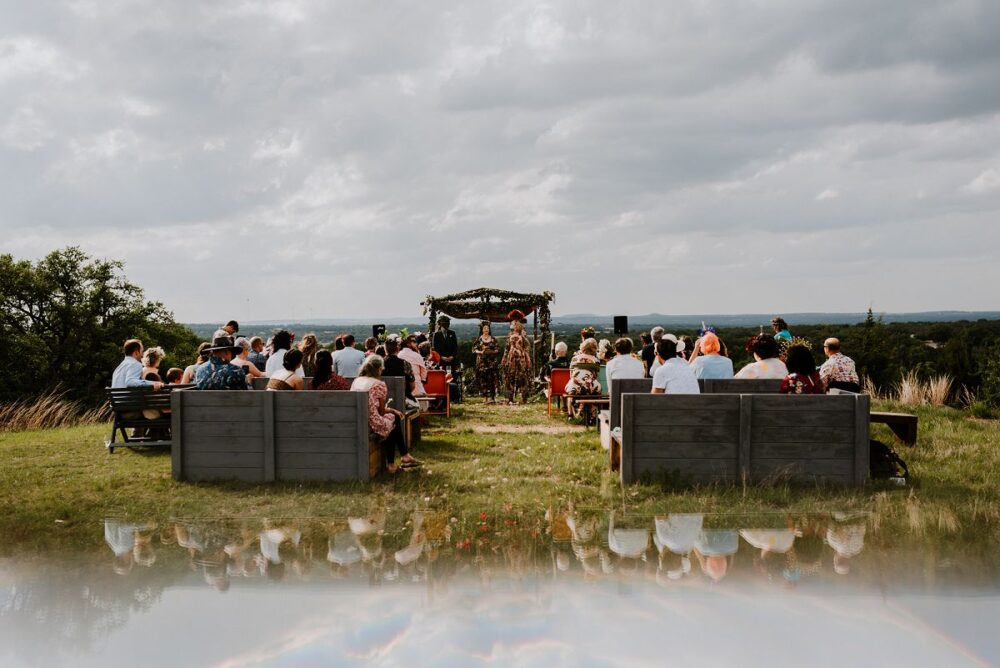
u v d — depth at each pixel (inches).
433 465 341.1
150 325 2194.9
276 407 307.6
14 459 363.9
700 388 391.9
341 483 303.0
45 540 230.4
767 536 227.6
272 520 250.7
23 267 2037.4
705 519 248.1
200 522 249.1
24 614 171.5
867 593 179.6
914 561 203.2
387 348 434.6
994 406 585.6
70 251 2105.1
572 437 438.9
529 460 354.6
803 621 163.6
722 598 177.0
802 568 197.8
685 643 153.1
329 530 238.5
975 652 149.2
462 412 594.2
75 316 2041.1
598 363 510.6
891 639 154.8
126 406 378.9
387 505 269.0
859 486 290.0
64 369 2010.3
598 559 206.8
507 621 164.2
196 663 145.9
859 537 225.9
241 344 427.2
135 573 199.0
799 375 307.9
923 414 511.2
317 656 147.9
